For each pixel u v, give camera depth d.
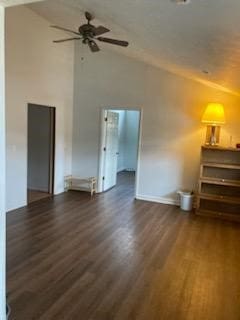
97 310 2.38
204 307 2.48
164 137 5.82
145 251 3.57
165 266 3.20
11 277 2.83
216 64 3.23
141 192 6.13
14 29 4.62
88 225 4.41
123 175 9.00
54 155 6.06
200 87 5.45
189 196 5.40
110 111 6.64
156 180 5.97
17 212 4.87
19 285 2.70
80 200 5.86
